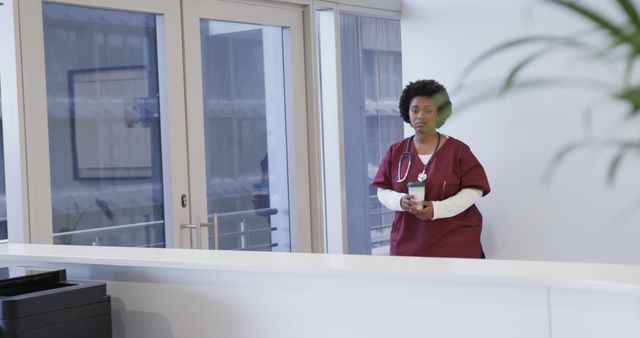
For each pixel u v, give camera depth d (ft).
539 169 13.50
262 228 14.57
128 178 12.60
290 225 14.99
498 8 13.85
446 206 12.25
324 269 6.16
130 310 7.16
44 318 6.10
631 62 1.96
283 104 14.92
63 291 6.26
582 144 2.25
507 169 13.88
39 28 11.29
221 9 13.69
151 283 7.04
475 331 5.64
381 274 5.92
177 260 6.81
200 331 6.81
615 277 5.17
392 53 16.99
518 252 13.88
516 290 5.48
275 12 14.53
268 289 6.46
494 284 5.55
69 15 11.78
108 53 12.30
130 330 7.18
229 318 6.66
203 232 13.50
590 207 13.02
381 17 15.88
